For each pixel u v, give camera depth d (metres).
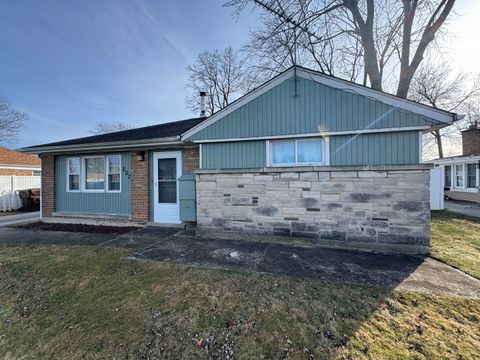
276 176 5.73
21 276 4.16
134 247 5.43
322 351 2.32
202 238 6.14
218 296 3.26
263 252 4.94
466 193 15.68
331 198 5.36
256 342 2.47
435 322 2.66
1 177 13.41
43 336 2.75
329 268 4.08
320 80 5.94
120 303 3.23
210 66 24.67
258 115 6.44
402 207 4.93
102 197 8.50
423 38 9.50
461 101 17.61
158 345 2.52
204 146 7.01
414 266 4.16
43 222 8.95
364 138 5.70
